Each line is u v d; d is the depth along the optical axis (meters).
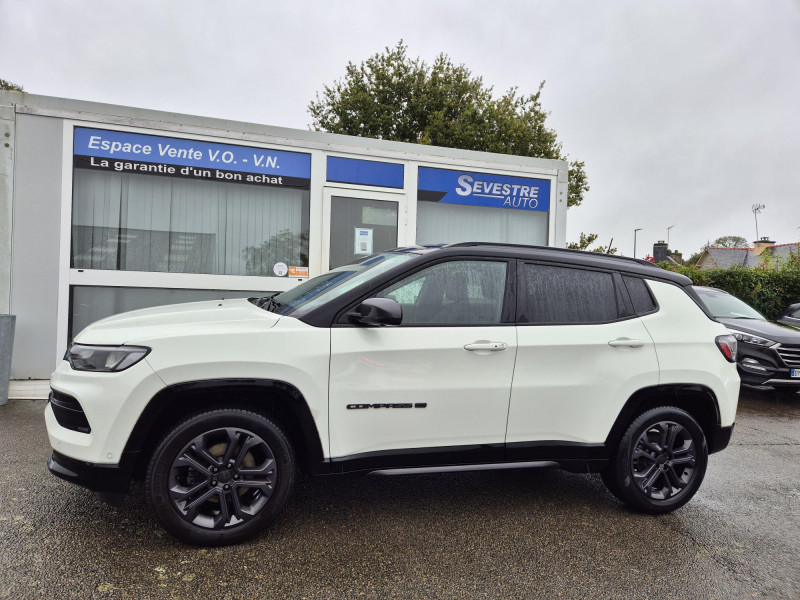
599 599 2.55
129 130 6.25
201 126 6.52
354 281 3.25
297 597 2.45
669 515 3.55
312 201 7.05
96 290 6.25
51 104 5.97
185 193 6.62
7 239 5.87
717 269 15.52
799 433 5.88
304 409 2.91
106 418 2.68
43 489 3.47
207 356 2.77
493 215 8.08
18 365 5.94
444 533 3.16
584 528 3.30
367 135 22.08
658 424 3.50
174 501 2.76
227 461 2.84
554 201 8.28
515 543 3.06
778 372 7.39
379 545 2.97
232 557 2.77
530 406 3.25
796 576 2.82
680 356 3.51
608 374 3.37
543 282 3.43
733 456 4.93
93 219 6.27
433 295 3.22
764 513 3.64
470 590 2.57
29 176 5.93
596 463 3.40
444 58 22.67
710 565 2.90
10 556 2.67
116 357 2.72
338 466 2.98
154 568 2.63
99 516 3.14
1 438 4.43
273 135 6.82
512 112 22.30
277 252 6.98
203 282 6.62
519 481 4.08
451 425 3.13
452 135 20.69
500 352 3.19
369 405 3.00
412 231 7.56
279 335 2.91
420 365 3.07
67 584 2.46
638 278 3.63
